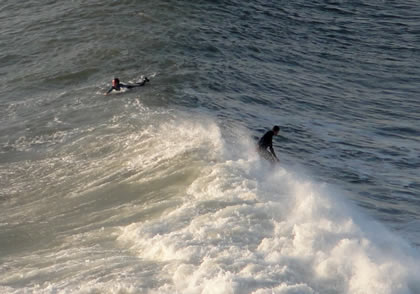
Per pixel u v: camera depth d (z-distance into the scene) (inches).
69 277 1736.0
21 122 3127.5
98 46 4084.6
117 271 1716.3
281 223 1876.2
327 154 3016.7
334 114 3659.0
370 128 3518.7
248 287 1563.7
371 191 2635.3
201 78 3641.7
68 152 2748.5
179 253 1742.1
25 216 2271.2
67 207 2306.8
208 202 2054.6
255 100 3560.5
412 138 3432.6
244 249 1752.0
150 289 1608.0
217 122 2977.4
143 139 2719.0
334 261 1673.2
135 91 3361.2
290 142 3080.7
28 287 1710.1
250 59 4232.3
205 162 2385.6
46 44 4227.4
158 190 2285.9
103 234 2048.5
